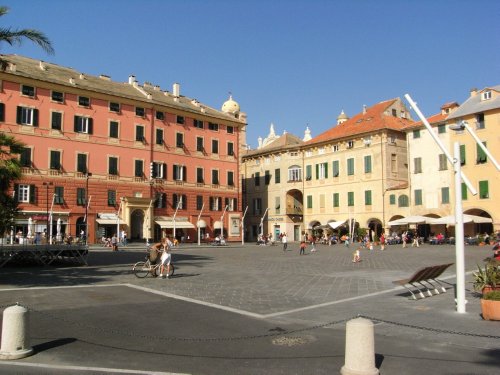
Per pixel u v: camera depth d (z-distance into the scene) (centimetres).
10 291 1670
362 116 6794
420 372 768
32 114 4862
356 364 730
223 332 1061
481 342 949
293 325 1130
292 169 7188
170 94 6744
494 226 4881
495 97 5056
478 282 1308
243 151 8606
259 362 833
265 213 7481
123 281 2003
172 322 1167
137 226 5800
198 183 6334
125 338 1005
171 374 766
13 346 855
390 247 4872
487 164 4984
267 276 2189
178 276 2205
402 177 6109
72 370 786
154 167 5856
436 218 5300
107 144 5431
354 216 6281
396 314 1230
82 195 5172
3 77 4659
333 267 2628
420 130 5656
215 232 6488
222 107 8994
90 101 5325
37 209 4822
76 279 2067
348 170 6406
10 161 1920
